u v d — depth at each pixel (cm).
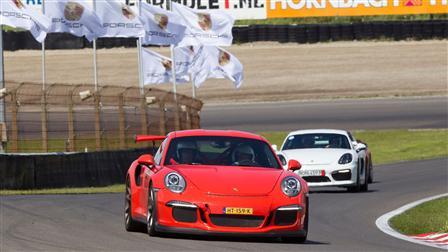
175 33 10225
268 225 3559
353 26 18575
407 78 16675
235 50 18412
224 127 13538
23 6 8294
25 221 4353
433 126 13325
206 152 3938
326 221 4931
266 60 17900
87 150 7906
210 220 3531
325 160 6869
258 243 3600
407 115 14125
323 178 6825
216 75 11244
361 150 7194
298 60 17825
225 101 15888
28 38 18538
